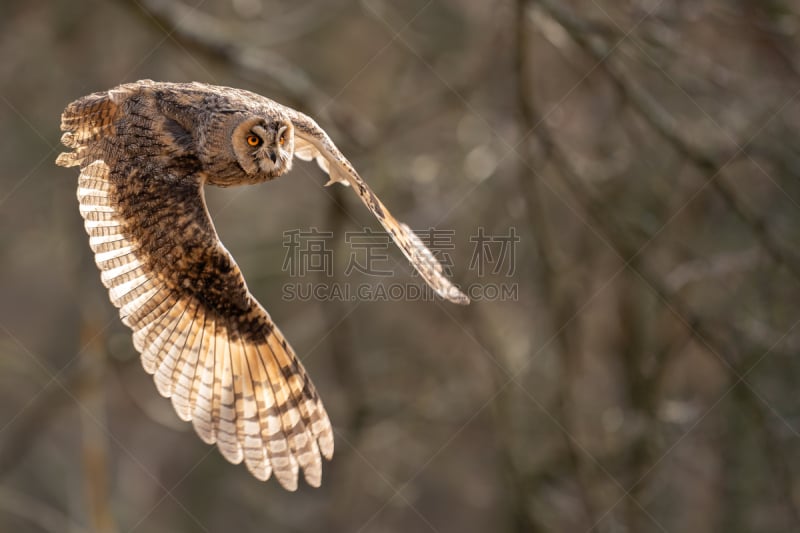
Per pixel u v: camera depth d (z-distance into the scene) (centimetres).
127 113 591
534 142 1312
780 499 1357
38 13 1730
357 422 1495
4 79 1705
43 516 1568
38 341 2244
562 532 1538
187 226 581
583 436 1567
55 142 1680
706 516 1631
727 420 1519
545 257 1330
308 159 664
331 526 1925
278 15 1745
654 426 1363
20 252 2045
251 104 599
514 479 1455
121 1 1234
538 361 1599
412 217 1448
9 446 1638
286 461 648
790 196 1410
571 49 1339
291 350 637
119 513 2091
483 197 1583
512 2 1189
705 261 1330
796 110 1388
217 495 2141
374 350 2016
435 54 1717
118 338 1462
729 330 1362
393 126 1477
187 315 612
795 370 1430
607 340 1722
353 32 1952
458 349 1911
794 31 1306
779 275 1391
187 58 1354
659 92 1507
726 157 1266
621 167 1412
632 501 1357
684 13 1248
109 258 589
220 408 640
